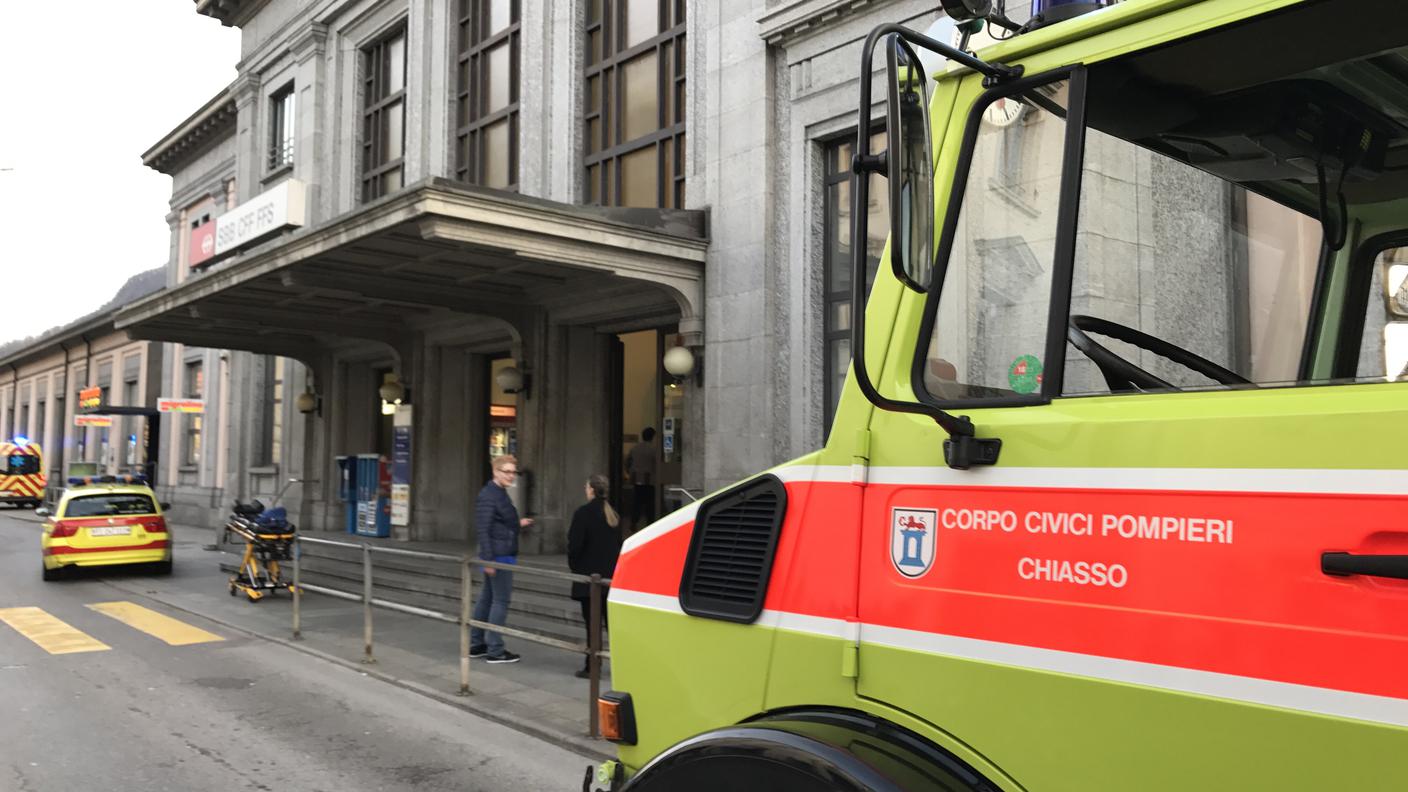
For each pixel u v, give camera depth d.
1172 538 1.58
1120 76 1.90
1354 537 1.40
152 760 5.91
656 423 13.31
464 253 10.87
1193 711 1.52
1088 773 1.63
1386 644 1.35
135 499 15.40
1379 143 1.95
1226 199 2.00
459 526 16.69
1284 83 1.87
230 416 23.33
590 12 13.66
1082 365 1.85
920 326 2.03
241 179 23.25
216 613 11.62
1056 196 1.89
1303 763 1.41
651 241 10.75
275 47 21.50
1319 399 1.49
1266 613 1.47
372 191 18.61
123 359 34.56
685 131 11.83
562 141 13.56
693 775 2.02
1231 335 2.00
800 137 10.36
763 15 10.56
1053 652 1.69
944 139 2.06
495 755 6.00
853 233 1.82
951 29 2.34
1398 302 2.05
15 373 49.56
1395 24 1.67
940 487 1.91
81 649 9.41
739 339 10.77
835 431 2.15
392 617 11.21
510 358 16.48
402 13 17.50
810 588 2.12
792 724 1.97
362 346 18.38
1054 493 1.74
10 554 19.47
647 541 2.59
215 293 13.96
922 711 1.87
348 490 18.58
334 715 6.94
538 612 10.10
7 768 5.74
